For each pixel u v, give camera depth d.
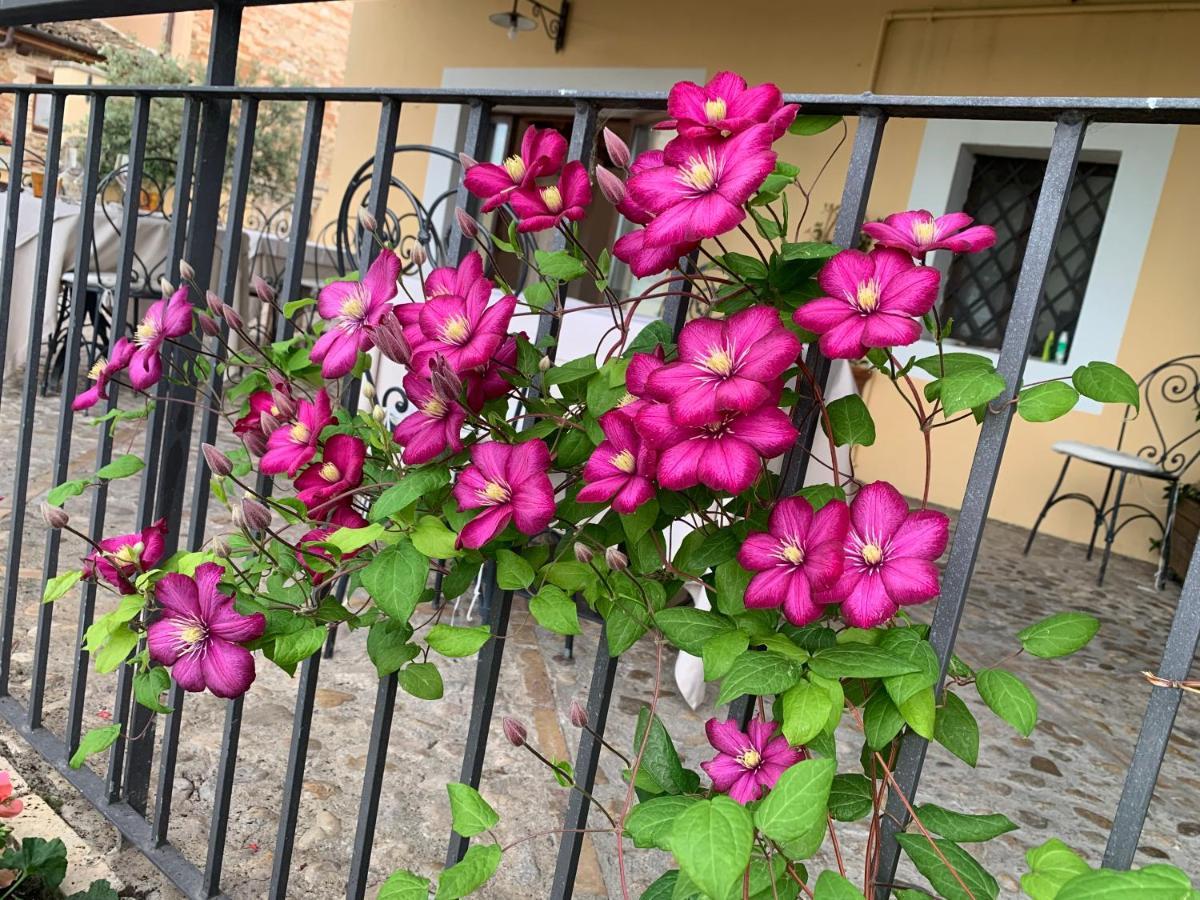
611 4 5.47
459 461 0.78
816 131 0.71
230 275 1.17
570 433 0.79
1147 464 3.74
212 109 1.19
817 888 0.58
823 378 0.71
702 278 0.72
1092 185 4.54
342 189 6.46
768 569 0.63
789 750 0.68
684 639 0.69
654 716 0.75
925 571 0.59
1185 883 0.46
